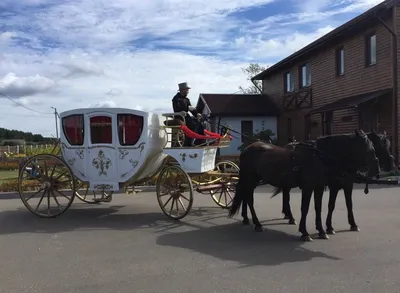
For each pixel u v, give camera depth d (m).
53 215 9.25
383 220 8.26
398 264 5.48
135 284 4.92
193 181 9.74
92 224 8.51
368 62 17.95
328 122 21.33
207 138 9.15
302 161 7.00
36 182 13.89
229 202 10.18
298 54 23.09
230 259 5.89
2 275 5.34
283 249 6.38
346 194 7.43
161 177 9.02
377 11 15.88
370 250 6.19
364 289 4.60
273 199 11.38
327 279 4.95
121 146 8.98
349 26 17.62
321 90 22.16
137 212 9.85
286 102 26.81
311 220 8.56
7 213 9.87
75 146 9.27
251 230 7.78
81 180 9.34
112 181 9.12
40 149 24.23
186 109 9.74
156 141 9.30
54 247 6.73
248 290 4.64
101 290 4.75
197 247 6.60
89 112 9.10
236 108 28.20
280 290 4.62
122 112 8.95
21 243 7.00
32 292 4.73
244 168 8.09
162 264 5.70
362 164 6.86
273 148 7.73
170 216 8.91
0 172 22.19
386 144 7.07
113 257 6.10
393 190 12.40
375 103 16.81
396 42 15.84
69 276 5.26
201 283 4.90
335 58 20.61
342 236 7.09
